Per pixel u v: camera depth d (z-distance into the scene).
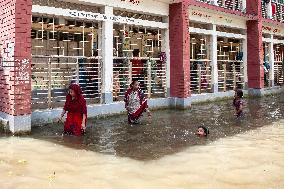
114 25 13.47
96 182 4.80
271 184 4.71
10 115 8.45
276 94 21.38
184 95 13.62
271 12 21.86
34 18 11.67
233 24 18.19
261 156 6.22
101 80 11.55
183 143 7.45
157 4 13.42
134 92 10.15
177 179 4.93
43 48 12.80
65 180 4.88
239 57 19.69
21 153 6.46
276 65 23.58
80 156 6.27
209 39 16.73
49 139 7.83
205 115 11.91
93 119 10.94
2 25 9.02
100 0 11.24
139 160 6.02
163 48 14.12
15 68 8.28
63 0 10.48
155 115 11.95
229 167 5.54
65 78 13.41
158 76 14.02
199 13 15.52
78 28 12.86
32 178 4.96
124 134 8.52
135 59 13.35
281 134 8.37
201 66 16.75
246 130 8.96
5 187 4.57
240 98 11.46
